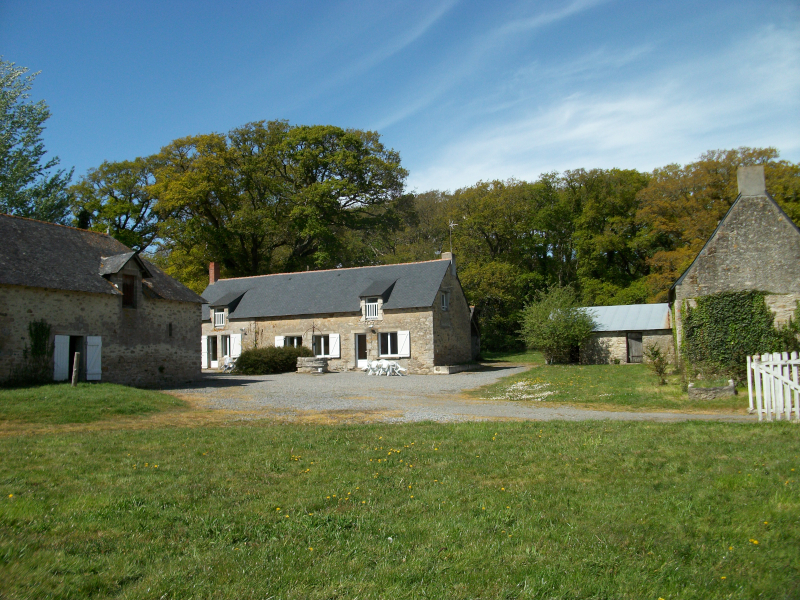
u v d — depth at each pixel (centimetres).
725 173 3472
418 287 3238
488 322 4944
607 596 402
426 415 1383
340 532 530
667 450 815
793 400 1118
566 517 557
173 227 4106
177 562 462
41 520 551
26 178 3231
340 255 4797
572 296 3466
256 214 4244
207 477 732
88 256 2145
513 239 4969
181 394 1911
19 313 1759
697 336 1772
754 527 514
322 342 3309
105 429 1188
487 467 762
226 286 3797
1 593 395
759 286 1733
